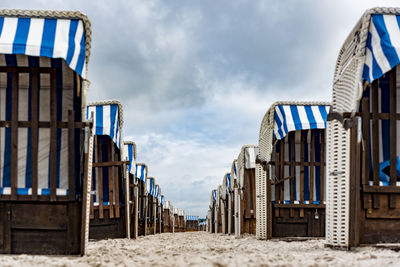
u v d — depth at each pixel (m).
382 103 6.13
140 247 7.77
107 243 8.74
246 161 13.30
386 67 5.06
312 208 9.55
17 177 5.24
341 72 6.03
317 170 9.73
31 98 5.25
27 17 5.13
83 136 5.32
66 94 5.50
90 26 5.29
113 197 10.39
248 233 13.21
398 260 4.34
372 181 5.77
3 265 4.00
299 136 10.02
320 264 4.12
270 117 9.54
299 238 9.22
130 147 11.86
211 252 6.12
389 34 5.16
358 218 5.55
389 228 5.65
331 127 6.04
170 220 31.52
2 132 5.34
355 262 4.25
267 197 9.52
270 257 4.71
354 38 5.65
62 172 5.43
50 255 5.12
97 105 9.77
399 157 6.11
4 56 5.31
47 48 4.78
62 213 5.17
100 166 10.05
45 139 5.43
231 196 16.66
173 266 4.06
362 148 5.64
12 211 5.12
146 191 16.17
